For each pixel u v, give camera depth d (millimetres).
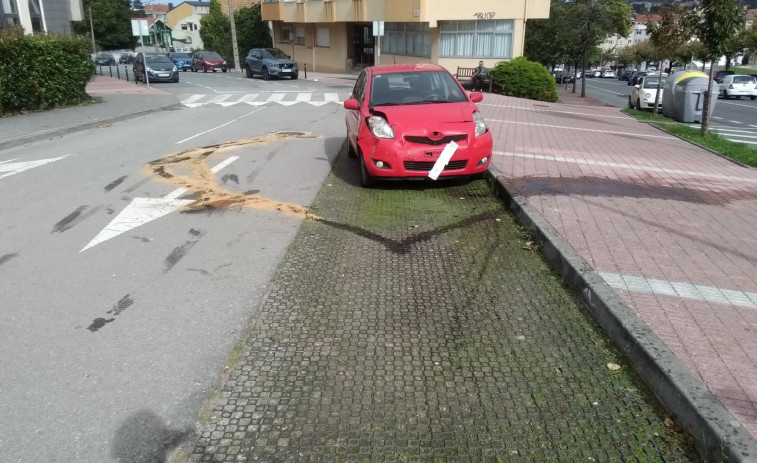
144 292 4707
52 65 17094
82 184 8172
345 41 40406
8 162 9828
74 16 28000
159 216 6727
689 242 5379
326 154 10453
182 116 16438
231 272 5102
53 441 2947
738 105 31609
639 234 5586
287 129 13523
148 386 3414
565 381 3428
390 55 35469
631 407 3178
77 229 6281
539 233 5688
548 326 4090
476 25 29203
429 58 31484
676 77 19703
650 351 3381
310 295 4617
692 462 2758
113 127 14297
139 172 8906
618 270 4660
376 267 5191
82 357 3734
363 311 4344
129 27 88875
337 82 30766
